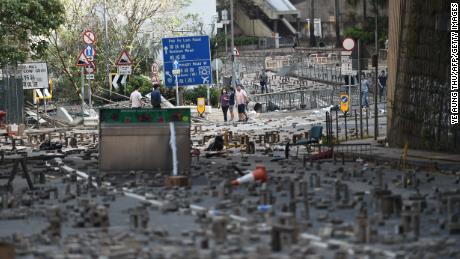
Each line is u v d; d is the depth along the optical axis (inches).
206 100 4394.7
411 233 965.2
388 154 1898.4
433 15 1994.3
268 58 6619.1
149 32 4731.8
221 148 2176.4
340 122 3193.9
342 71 3097.9
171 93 4308.6
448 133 1945.1
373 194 1191.6
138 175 1549.0
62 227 1059.3
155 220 1087.0
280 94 4441.4
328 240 928.9
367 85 3902.6
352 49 2795.3
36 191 1390.3
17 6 3390.7
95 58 4205.2
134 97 3292.3
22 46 3535.9
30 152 2283.5
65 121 3585.1
